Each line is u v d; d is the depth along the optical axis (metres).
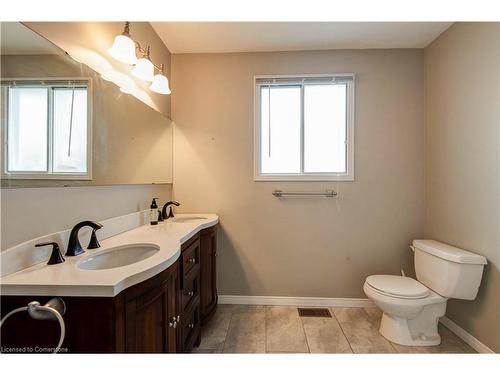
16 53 0.86
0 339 0.79
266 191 2.28
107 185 1.38
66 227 1.10
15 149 0.86
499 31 1.49
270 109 2.32
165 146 2.17
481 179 1.62
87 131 1.21
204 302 1.83
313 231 2.27
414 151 2.21
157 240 1.32
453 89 1.86
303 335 1.81
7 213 0.85
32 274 0.85
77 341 0.79
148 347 0.94
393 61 2.21
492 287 1.55
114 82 1.44
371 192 2.23
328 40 2.09
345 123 2.28
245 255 2.30
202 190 2.31
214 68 2.29
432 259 1.78
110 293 0.77
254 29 1.94
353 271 2.25
